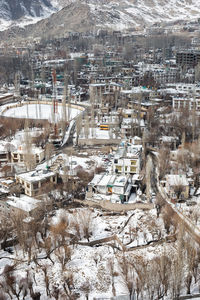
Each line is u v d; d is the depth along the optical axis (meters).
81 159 192.25
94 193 151.62
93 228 129.62
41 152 190.88
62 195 150.38
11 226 126.38
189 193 150.88
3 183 157.88
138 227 129.38
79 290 101.12
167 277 94.31
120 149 184.12
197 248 105.81
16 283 103.50
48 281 101.12
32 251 117.56
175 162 176.75
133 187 155.88
